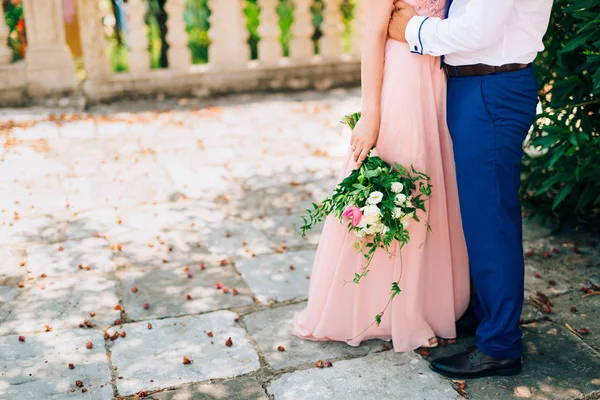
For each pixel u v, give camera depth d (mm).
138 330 3205
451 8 2672
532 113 2746
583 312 3320
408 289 2939
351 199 2713
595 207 4375
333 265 3004
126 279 3656
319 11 8594
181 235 4164
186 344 3104
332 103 6984
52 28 6512
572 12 3385
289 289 3586
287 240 4129
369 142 2789
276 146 5734
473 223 2793
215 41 7062
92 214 4414
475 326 3148
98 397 2742
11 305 3393
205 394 2770
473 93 2699
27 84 6562
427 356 2994
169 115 6484
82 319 3291
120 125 6145
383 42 2756
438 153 2822
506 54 2627
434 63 2775
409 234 2857
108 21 8062
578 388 2785
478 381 2828
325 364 2938
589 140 3711
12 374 2869
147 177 5023
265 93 7309
